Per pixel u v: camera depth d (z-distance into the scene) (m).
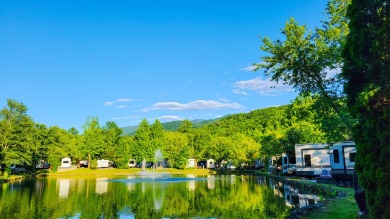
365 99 8.61
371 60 8.76
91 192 33.22
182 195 30.52
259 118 138.50
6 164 52.72
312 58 17.47
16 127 56.44
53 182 48.62
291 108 22.05
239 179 54.19
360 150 9.08
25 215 19.31
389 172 8.12
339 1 17.83
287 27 17.42
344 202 17.67
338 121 18.33
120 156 91.56
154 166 91.44
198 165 109.94
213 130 132.38
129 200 26.86
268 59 18.16
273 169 62.84
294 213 15.40
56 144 80.38
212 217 18.88
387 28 8.45
